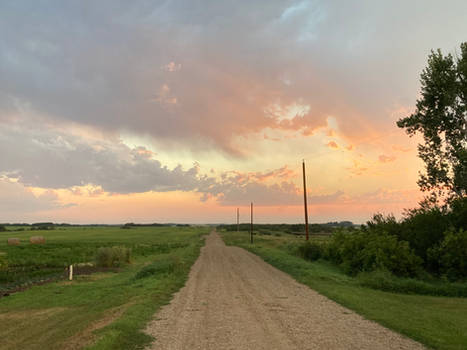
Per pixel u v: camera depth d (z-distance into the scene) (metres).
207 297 13.66
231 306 11.77
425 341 7.45
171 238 95.62
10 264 33.50
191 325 9.05
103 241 79.38
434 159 28.22
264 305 11.95
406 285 16.81
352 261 23.94
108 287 18.36
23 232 136.75
